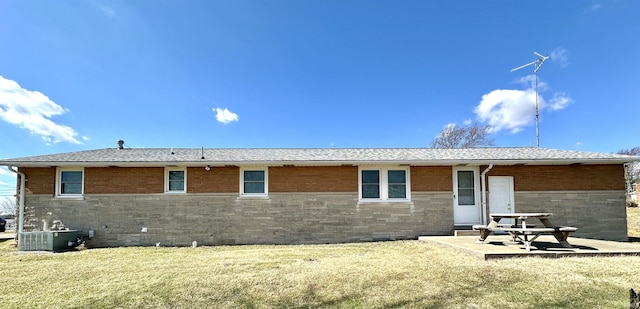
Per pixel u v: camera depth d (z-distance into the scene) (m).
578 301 4.32
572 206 10.78
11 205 29.11
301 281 5.48
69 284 5.57
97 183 10.56
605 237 10.62
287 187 10.74
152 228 10.48
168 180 10.71
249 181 10.80
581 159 10.41
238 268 6.61
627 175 27.61
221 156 11.30
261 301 4.60
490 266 6.09
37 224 10.38
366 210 10.75
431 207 10.84
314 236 10.62
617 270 5.71
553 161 10.45
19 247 9.31
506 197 10.91
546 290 4.74
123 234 10.42
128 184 10.58
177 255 8.41
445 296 4.62
